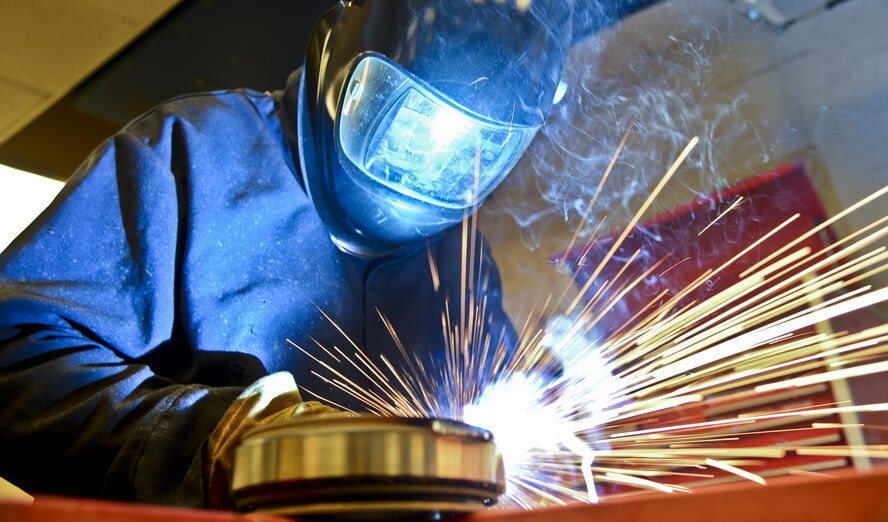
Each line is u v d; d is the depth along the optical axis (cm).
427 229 154
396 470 58
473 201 150
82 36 288
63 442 107
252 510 63
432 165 142
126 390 111
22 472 109
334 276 154
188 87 308
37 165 341
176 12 280
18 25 281
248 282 142
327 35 148
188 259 136
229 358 135
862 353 115
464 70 131
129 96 313
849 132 269
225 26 283
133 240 131
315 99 147
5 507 41
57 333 117
